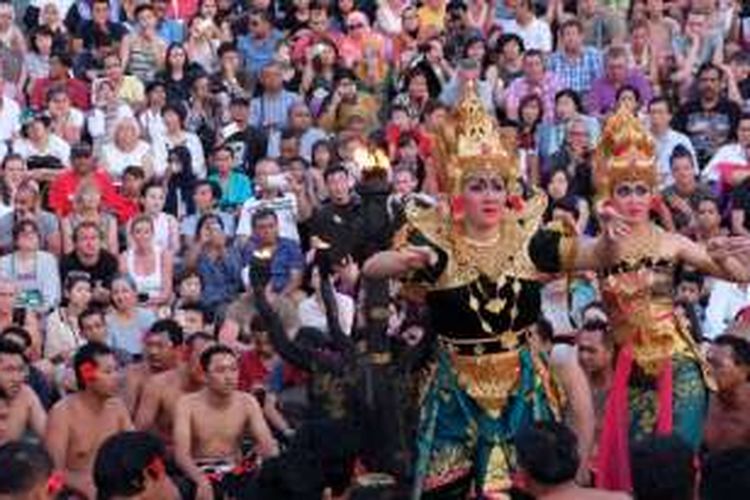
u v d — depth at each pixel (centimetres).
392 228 1243
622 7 2883
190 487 1537
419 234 1160
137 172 2286
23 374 1576
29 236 2061
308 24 2862
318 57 2694
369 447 1166
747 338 1377
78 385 1565
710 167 2442
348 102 2509
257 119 2620
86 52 2722
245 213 2247
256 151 2509
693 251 1229
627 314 1221
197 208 2317
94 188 2198
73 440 1534
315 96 2616
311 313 1905
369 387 1172
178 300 2081
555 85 2683
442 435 1166
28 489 895
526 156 2441
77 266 2095
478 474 1158
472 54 2700
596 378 1377
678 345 1226
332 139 2344
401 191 2134
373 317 1177
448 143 1160
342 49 2731
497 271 1150
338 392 1298
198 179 2405
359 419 1171
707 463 903
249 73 2764
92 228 2097
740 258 1224
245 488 1062
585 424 1207
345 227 1327
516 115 2611
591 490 977
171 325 1672
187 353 1642
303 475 1002
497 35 2812
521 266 1155
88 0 2878
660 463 916
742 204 2269
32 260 2059
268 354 1778
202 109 2611
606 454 1205
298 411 1720
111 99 2528
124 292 1936
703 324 1923
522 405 1161
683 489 912
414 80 2591
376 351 1177
